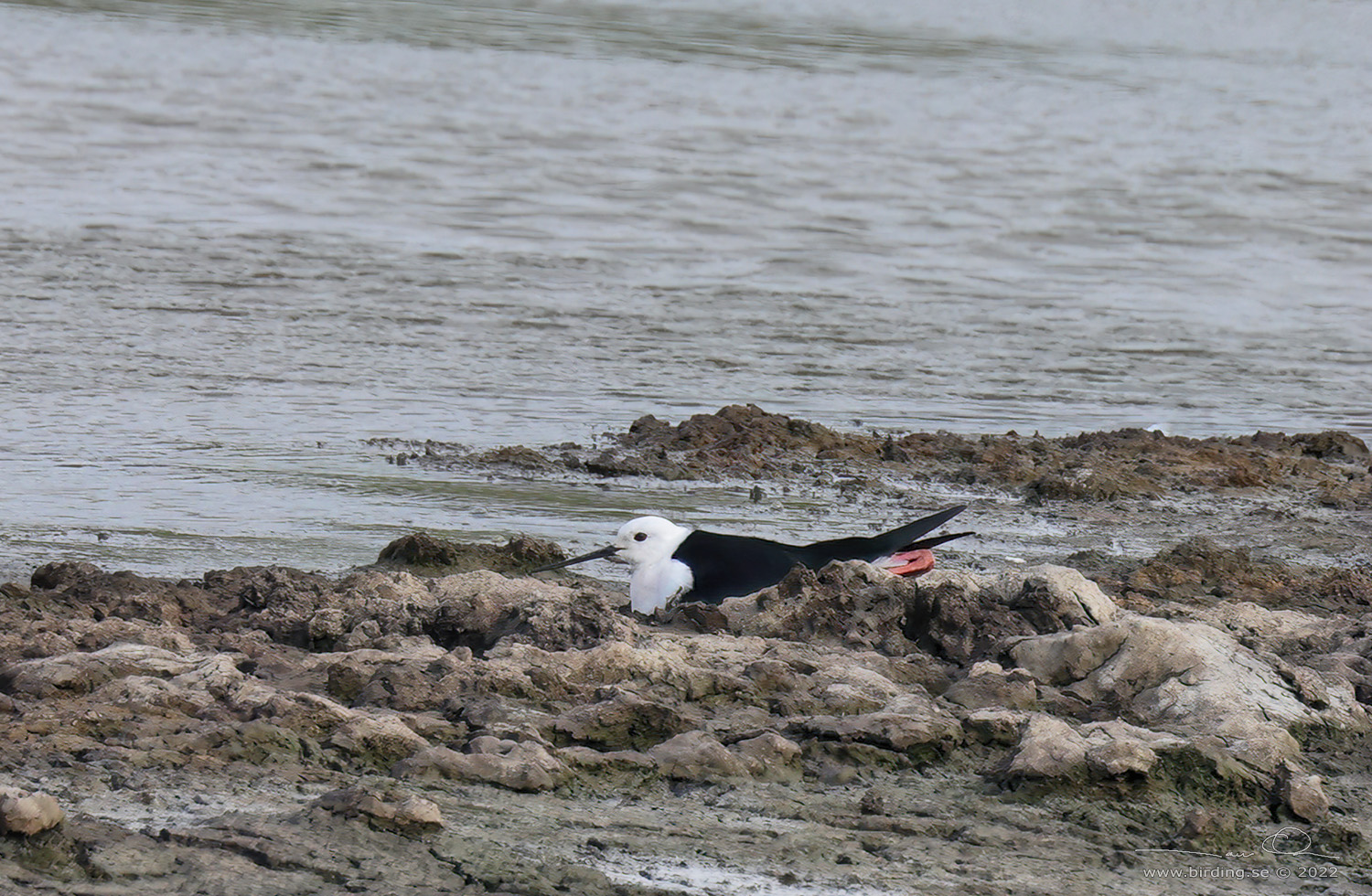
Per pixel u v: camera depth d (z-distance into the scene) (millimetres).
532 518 14641
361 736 7777
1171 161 42906
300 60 48562
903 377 23234
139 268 26172
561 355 22984
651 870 6730
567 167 37375
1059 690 9227
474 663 8820
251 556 12781
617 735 8219
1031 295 29062
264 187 33500
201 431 17531
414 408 19406
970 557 13867
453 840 6801
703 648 9586
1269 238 35438
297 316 23984
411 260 28141
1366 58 64938
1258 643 10211
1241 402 23156
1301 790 7969
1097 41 65000
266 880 6305
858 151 41594
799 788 7863
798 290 28125
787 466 17250
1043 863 7145
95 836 6469
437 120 41906
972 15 69375
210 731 7641
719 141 41625
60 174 33156
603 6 65562
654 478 16500
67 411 18000
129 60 46406
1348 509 16594
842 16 67188
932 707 8688
